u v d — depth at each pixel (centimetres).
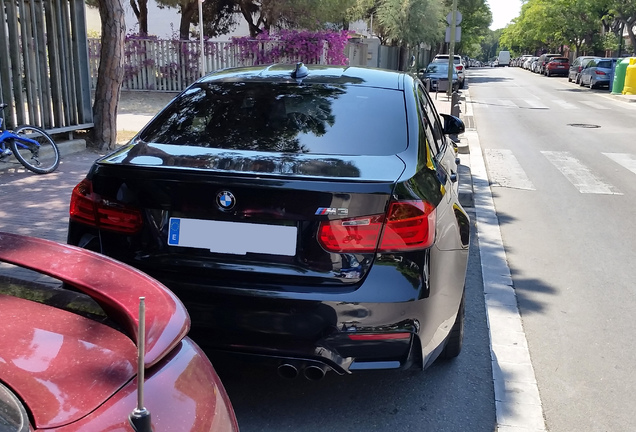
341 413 323
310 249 279
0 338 166
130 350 168
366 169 299
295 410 324
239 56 2069
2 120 847
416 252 284
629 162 1134
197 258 287
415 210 284
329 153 324
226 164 299
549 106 2312
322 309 274
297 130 346
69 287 215
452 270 317
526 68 7956
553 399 348
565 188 911
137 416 141
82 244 309
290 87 387
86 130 1121
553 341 422
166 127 360
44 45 947
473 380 364
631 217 756
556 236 671
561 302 491
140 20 2423
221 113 364
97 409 144
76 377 153
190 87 401
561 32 5541
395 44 3916
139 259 294
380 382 356
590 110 2172
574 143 1366
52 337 169
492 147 1294
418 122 363
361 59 3048
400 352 283
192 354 184
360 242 277
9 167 870
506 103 2423
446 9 3875
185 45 2016
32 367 154
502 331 435
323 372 280
